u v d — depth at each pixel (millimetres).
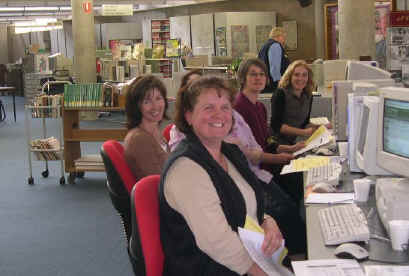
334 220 2490
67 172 7352
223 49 17312
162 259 2289
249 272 2186
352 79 5449
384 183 2594
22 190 7098
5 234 5387
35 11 22875
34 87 18844
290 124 5328
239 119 3990
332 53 16156
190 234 2203
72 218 5836
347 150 3984
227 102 2389
